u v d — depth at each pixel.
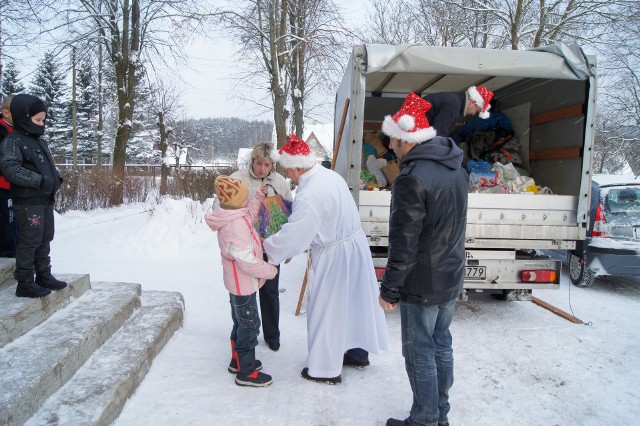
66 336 3.02
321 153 41.41
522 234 4.46
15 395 2.35
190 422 2.75
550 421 2.91
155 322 3.72
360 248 3.34
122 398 2.80
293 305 5.05
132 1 17.03
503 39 16.39
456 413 2.99
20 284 3.21
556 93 5.28
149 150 42.53
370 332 3.36
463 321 4.73
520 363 3.72
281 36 17.55
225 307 4.81
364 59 4.30
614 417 2.96
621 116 20.14
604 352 3.96
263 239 3.43
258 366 3.40
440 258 2.46
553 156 5.31
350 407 3.02
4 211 3.88
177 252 7.13
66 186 11.37
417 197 2.37
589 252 5.93
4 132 3.75
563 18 15.11
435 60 4.28
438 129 4.40
